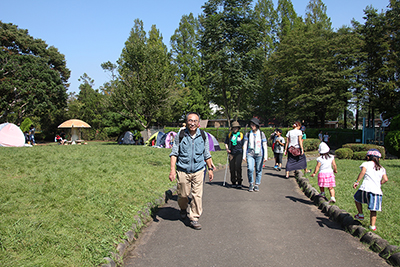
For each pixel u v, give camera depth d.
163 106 25.83
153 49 25.81
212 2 27.27
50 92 37.75
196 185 5.09
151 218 5.64
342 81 30.39
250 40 26.12
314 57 34.66
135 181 7.74
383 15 28.92
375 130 22.81
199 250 4.16
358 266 3.65
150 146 24.08
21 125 38.03
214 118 59.25
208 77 27.23
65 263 3.23
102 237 4.06
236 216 5.75
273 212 6.04
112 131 31.55
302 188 8.42
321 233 4.83
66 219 4.43
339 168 11.35
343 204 6.02
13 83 34.41
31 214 4.49
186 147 5.04
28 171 8.18
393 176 9.31
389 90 26.67
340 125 69.81
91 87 58.72
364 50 31.67
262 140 8.16
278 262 3.77
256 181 8.20
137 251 4.16
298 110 35.03
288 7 49.22
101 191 6.30
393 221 4.95
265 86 45.41
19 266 2.98
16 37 40.03
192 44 50.47
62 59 48.41
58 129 46.44
